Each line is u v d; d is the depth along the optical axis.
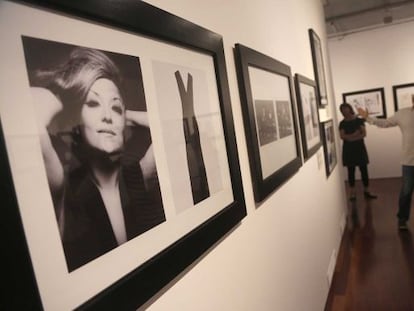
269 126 1.31
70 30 0.47
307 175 2.00
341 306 2.28
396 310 2.14
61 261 0.42
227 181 0.91
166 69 0.68
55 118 0.43
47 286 0.40
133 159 0.56
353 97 5.83
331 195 2.89
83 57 0.48
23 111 0.40
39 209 0.40
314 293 1.93
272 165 1.31
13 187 0.37
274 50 1.57
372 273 2.65
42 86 0.42
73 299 0.43
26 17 0.41
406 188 3.39
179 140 0.70
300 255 1.69
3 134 0.37
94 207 0.48
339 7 4.41
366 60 5.70
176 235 0.66
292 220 1.61
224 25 1.03
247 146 1.12
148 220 0.58
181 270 0.65
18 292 0.37
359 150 4.75
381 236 3.37
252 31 1.28
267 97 1.32
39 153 0.41
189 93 0.75
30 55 0.41
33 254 0.39
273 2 1.63
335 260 2.80
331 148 3.09
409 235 3.29
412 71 5.46
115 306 0.48
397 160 5.74
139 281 0.54
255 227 1.14
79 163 0.46
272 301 1.24
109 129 0.52
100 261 0.48
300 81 1.91
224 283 0.89
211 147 0.83
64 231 0.43
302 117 1.87
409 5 4.57
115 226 0.51
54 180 0.42
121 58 0.56
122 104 0.55
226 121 0.91
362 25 5.39
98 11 0.50
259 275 1.14
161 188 0.63
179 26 0.71
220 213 0.84
